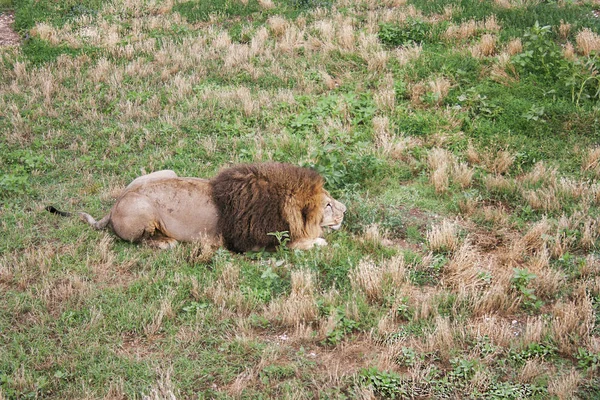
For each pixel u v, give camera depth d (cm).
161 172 872
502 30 1486
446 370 621
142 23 1714
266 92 1298
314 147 1053
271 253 810
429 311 696
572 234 829
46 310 700
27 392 593
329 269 775
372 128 1136
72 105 1287
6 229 859
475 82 1283
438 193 951
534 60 1309
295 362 629
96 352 637
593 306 697
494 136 1085
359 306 696
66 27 1678
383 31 1539
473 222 885
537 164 1006
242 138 1123
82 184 1002
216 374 617
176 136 1155
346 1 1775
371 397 582
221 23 1728
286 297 727
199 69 1442
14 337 653
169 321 684
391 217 880
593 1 1642
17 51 1542
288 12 1744
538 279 735
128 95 1319
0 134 1181
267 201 782
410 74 1326
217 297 713
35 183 1011
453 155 1032
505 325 682
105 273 770
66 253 804
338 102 1205
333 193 941
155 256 793
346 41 1495
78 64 1491
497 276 764
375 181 974
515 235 852
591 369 607
